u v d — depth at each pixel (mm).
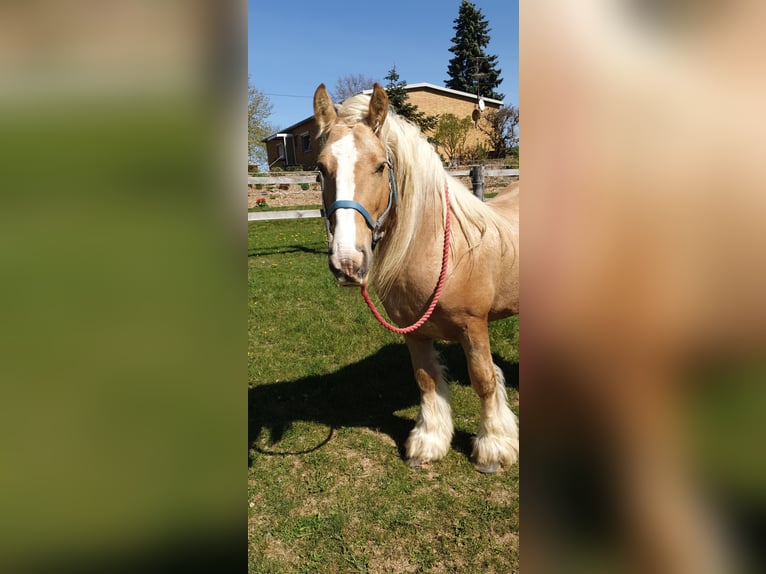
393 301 2318
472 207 2291
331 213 1810
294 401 3234
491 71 33031
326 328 4387
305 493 2363
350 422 2984
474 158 20594
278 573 1913
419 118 21531
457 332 2344
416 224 2080
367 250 1796
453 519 2166
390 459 2615
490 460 2475
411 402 3203
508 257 2400
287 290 5516
